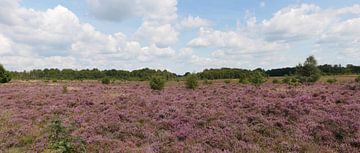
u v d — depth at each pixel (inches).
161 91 1400.1
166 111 702.5
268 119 621.0
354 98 907.4
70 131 552.1
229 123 586.2
